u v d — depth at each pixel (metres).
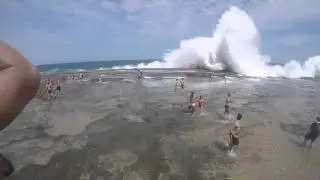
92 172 11.44
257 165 12.23
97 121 19.59
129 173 11.34
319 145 14.95
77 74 54.78
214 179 10.89
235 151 13.89
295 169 11.91
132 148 14.22
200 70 64.31
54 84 39.22
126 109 23.39
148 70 65.00
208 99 27.97
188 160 12.71
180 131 17.12
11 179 10.71
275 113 22.16
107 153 13.52
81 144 14.80
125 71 61.94
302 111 23.05
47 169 11.71
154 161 12.59
